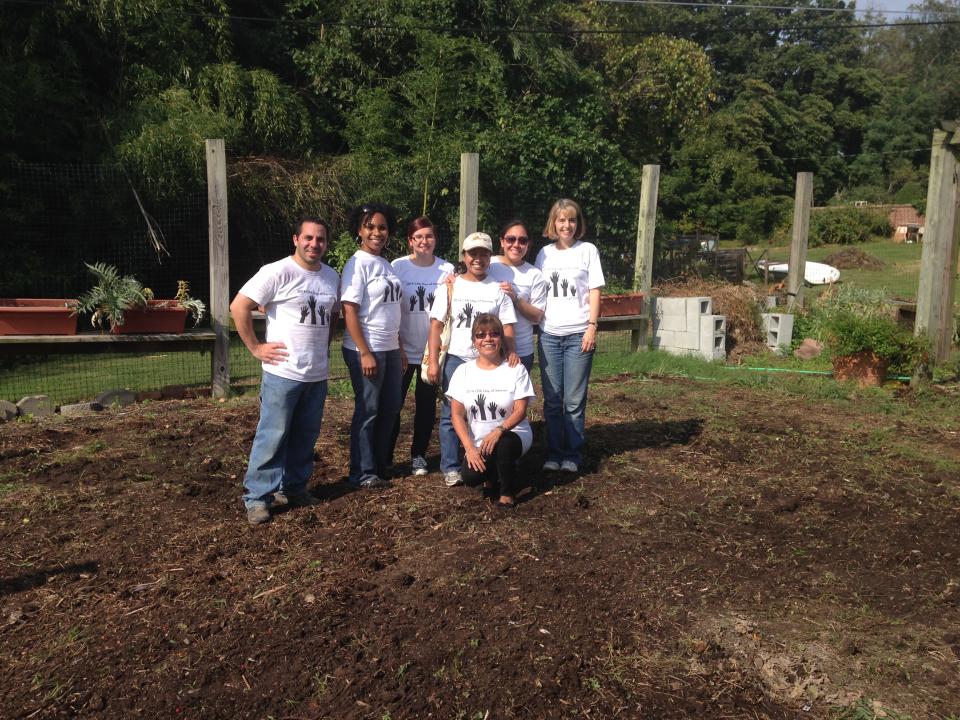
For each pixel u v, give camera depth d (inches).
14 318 283.7
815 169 1978.3
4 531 176.4
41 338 286.0
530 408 293.1
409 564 159.8
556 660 125.1
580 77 654.5
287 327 179.6
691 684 121.3
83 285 479.8
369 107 532.1
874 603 147.7
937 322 365.4
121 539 172.4
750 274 941.2
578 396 213.8
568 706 115.2
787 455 240.2
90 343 297.4
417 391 213.0
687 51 808.9
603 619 138.2
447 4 607.2
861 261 1116.5
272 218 527.2
